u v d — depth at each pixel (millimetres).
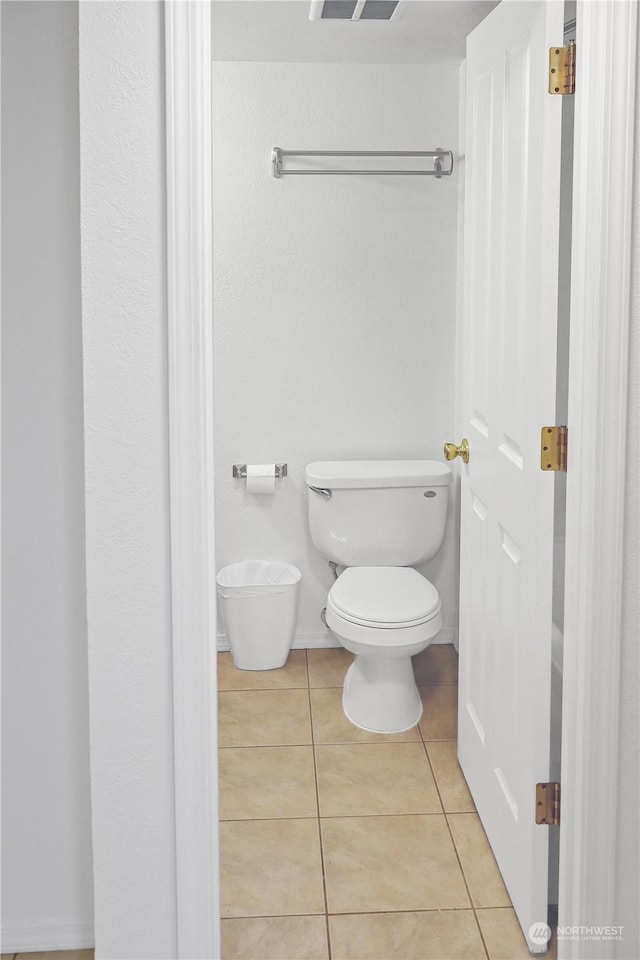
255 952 2107
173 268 1651
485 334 2445
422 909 2244
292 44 3117
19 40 1832
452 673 3549
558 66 1847
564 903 1914
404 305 3543
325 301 3520
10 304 1914
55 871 2107
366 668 3164
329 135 3412
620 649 1825
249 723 3168
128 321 1675
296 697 3367
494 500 2350
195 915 1817
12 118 1856
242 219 3445
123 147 1637
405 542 3473
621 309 1728
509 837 2256
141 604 1746
